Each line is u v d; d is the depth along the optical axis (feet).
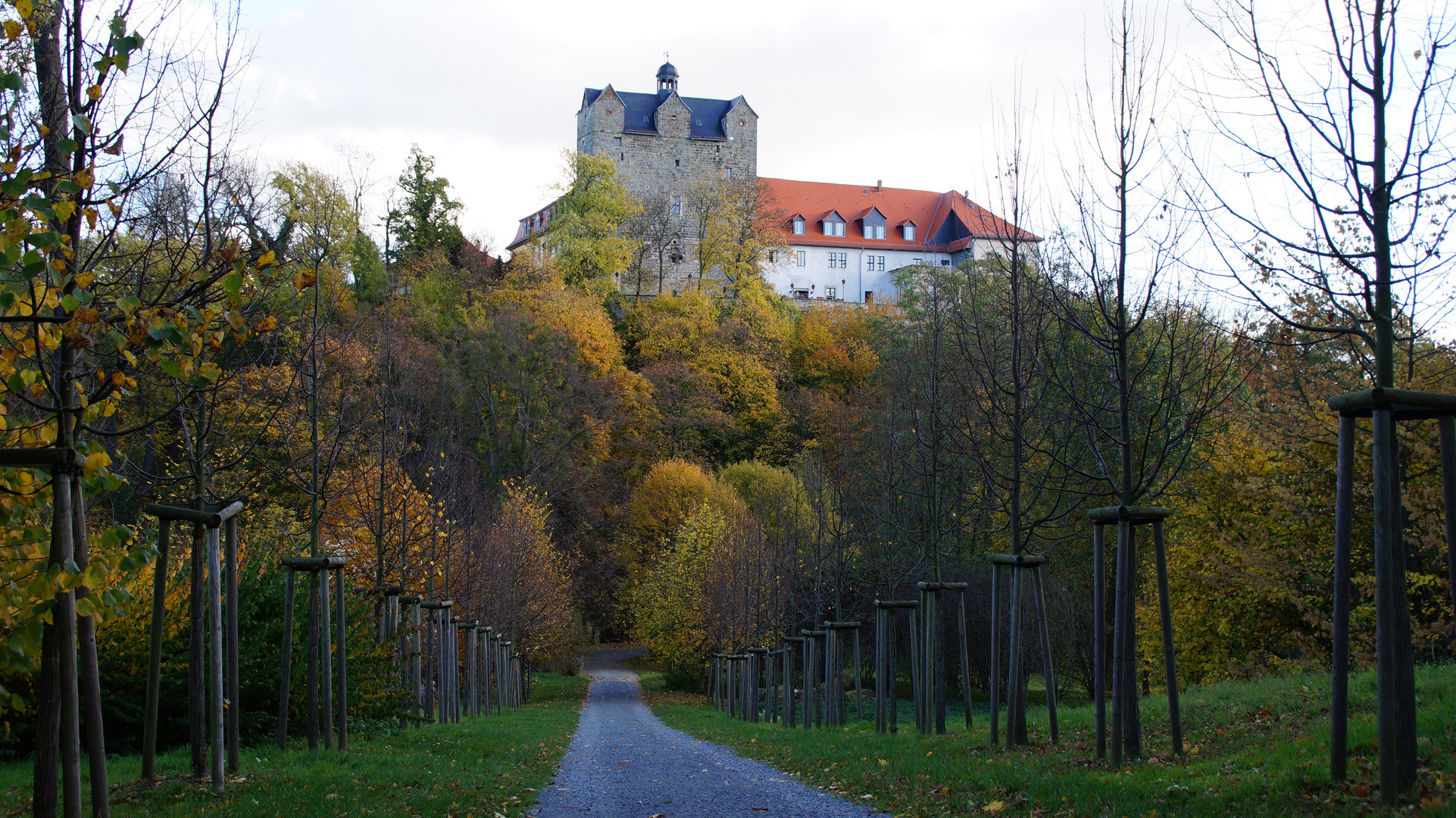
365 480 57.06
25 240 19.08
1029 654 86.99
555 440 181.16
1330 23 24.26
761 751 50.08
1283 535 60.34
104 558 18.98
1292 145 25.44
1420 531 47.37
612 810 30.83
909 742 46.85
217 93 26.61
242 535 59.93
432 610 59.72
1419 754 23.86
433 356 145.07
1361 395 21.15
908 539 65.21
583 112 362.94
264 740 44.16
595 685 157.89
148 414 36.24
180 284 22.99
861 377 233.76
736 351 241.55
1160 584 31.48
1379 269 23.00
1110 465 65.10
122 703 40.42
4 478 20.54
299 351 45.65
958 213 368.68
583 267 281.13
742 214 310.65
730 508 164.96
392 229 231.91
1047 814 24.36
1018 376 37.60
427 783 32.60
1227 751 30.76
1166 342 47.06
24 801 27.27
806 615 97.96
